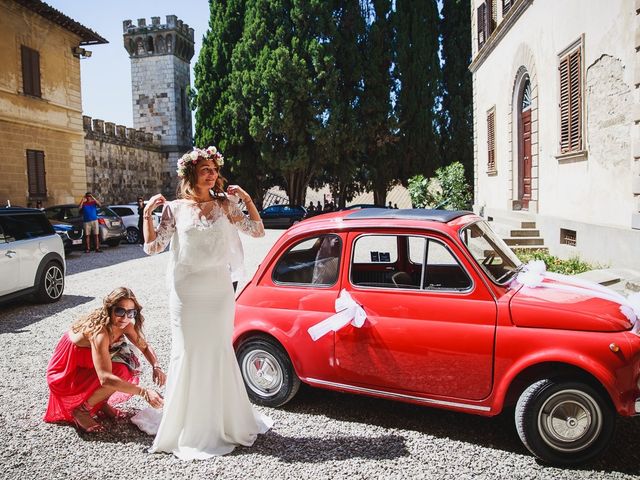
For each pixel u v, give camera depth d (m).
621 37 8.32
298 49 28.91
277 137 30.06
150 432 3.97
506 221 13.82
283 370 4.23
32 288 8.31
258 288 4.34
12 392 4.84
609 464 3.34
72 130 21.66
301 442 3.75
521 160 14.15
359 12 30.53
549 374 3.34
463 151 34.88
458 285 3.89
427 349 3.64
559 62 10.80
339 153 30.81
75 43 22.02
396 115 32.59
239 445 3.73
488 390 3.49
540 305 3.40
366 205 30.31
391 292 3.83
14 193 18.41
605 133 8.96
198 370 3.63
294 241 4.28
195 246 3.54
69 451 3.72
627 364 3.14
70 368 3.96
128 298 3.99
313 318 4.04
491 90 16.69
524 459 3.44
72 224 16.73
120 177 31.28
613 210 8.78
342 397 4.56
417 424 4.00
